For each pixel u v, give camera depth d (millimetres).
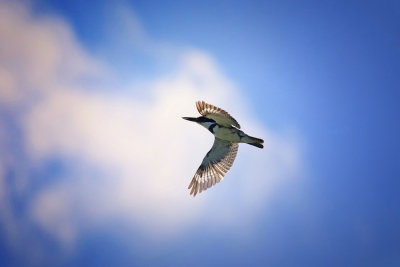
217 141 19359
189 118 18625
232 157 19625
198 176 20078
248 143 18844
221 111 17688
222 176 19766
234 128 18422
